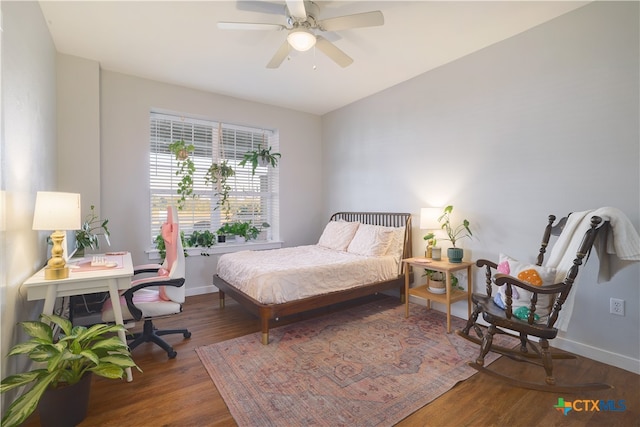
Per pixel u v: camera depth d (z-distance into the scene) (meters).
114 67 3.23
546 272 1.94
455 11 2.31
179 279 2.29
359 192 4.29
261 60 3.07
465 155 3.04
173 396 1.81
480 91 2.91
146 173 3.53
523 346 2.27
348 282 3.04
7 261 1.52
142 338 2.35
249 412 1.67
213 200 4.16
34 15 2.06
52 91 2.67
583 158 2.28
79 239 2.72
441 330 2.77
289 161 4.64
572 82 2.33
